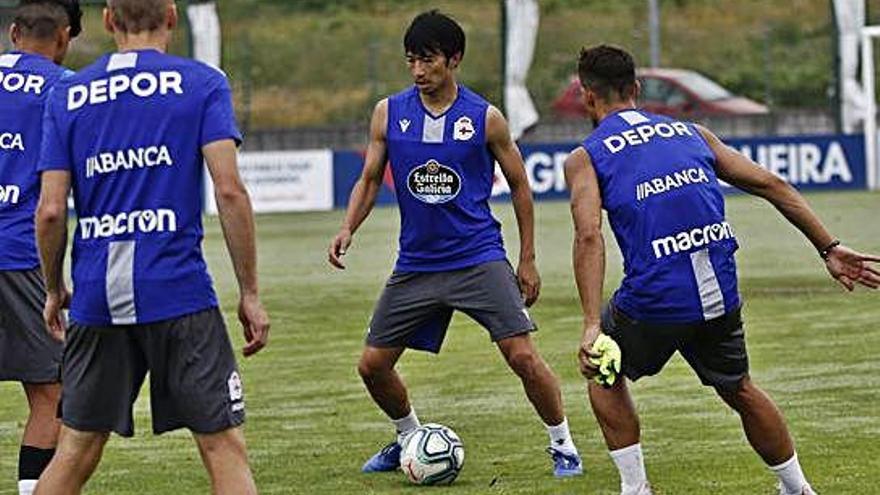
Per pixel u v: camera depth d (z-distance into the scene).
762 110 78.19
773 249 45.28
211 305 13.55
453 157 18.78
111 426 13.79
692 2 94.94
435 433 18.59
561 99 79.62
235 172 13.34
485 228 18.97
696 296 15.79
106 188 13.45
